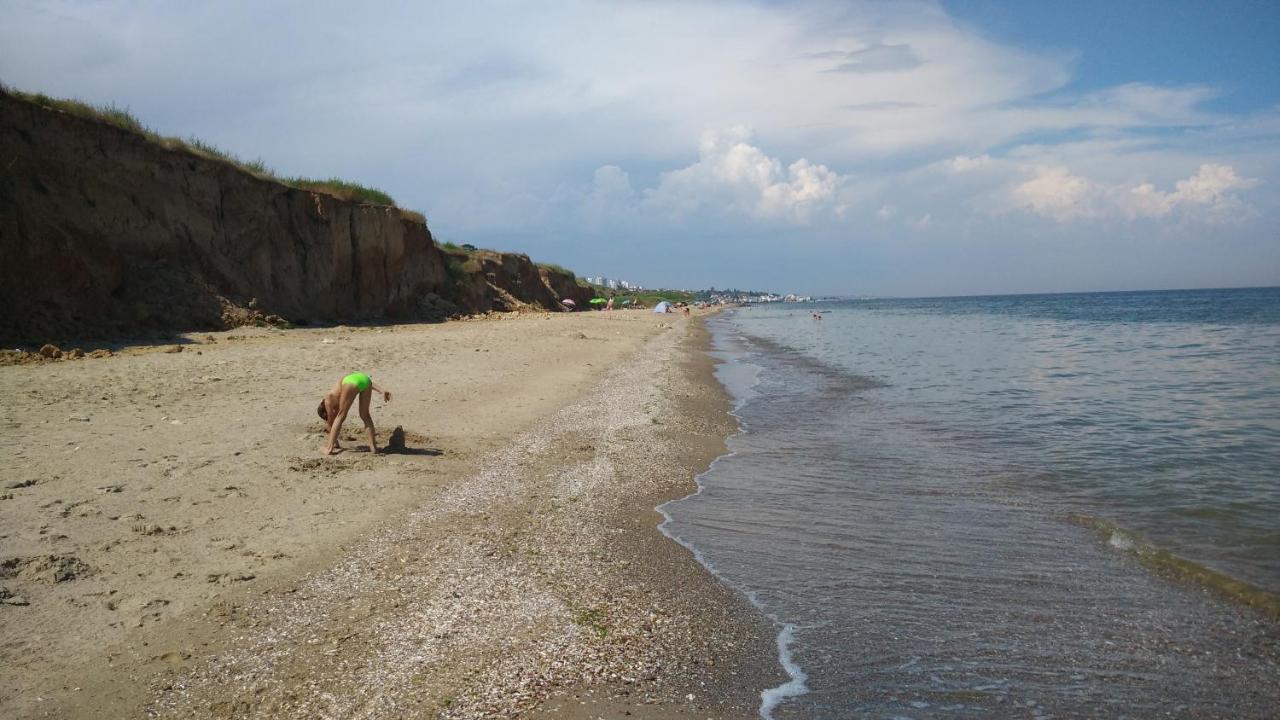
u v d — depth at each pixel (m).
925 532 7.55
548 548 6.84
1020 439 12.09
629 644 5.04
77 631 4.80
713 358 28.64
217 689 4.27
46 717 3.93
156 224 22.36
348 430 11.02
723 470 10.31
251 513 7.20
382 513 7.49
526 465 9.87
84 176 20.30
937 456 10.98
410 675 4.47
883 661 4.93
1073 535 7.38
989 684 4.64
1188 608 5.69
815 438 12.54
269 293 26.23
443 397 14.62
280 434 10.34
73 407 10.92
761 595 5.99
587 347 27.47
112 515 6.82
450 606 5.45
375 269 33.34
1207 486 8.98
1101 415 14.15
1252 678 4.68
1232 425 12.80
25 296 17.33
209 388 13.14
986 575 6.40
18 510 6.73
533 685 4.43
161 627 4.93
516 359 21.64
